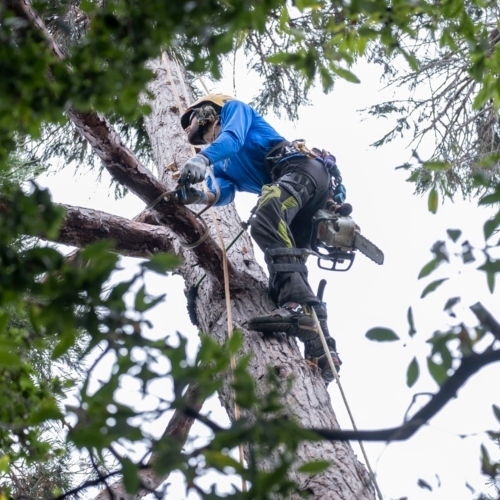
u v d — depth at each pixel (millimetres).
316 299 7949
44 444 4398
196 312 8852
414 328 3701
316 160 8719
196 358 3395
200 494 3279
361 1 4297
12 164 8164
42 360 7918
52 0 4441
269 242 8094
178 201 7898
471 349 3615
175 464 3215
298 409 7207
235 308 8352
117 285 3344
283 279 8070
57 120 3682
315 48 4492
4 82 3361
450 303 3711
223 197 8922
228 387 7113
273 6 3926
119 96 3664
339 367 8133
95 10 4105
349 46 4672
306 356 8156
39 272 3256
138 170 7719
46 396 4105
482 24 5191
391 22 4445
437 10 4875
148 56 3619
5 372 4023
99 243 3279
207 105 8992
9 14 3512
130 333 3369
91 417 3311
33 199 3229
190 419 7121
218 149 8031
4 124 3547
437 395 3619
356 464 6793
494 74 5496
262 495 3256
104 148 7551
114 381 3350
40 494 8102
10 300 3242
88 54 3568
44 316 3307
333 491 6422
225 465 3273
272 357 7750
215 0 3598
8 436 4449
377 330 3705
